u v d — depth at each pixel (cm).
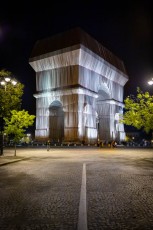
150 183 1280
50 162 2519
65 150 5125
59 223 663
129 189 1124
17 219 699
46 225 648
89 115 7750
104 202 891
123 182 1312
